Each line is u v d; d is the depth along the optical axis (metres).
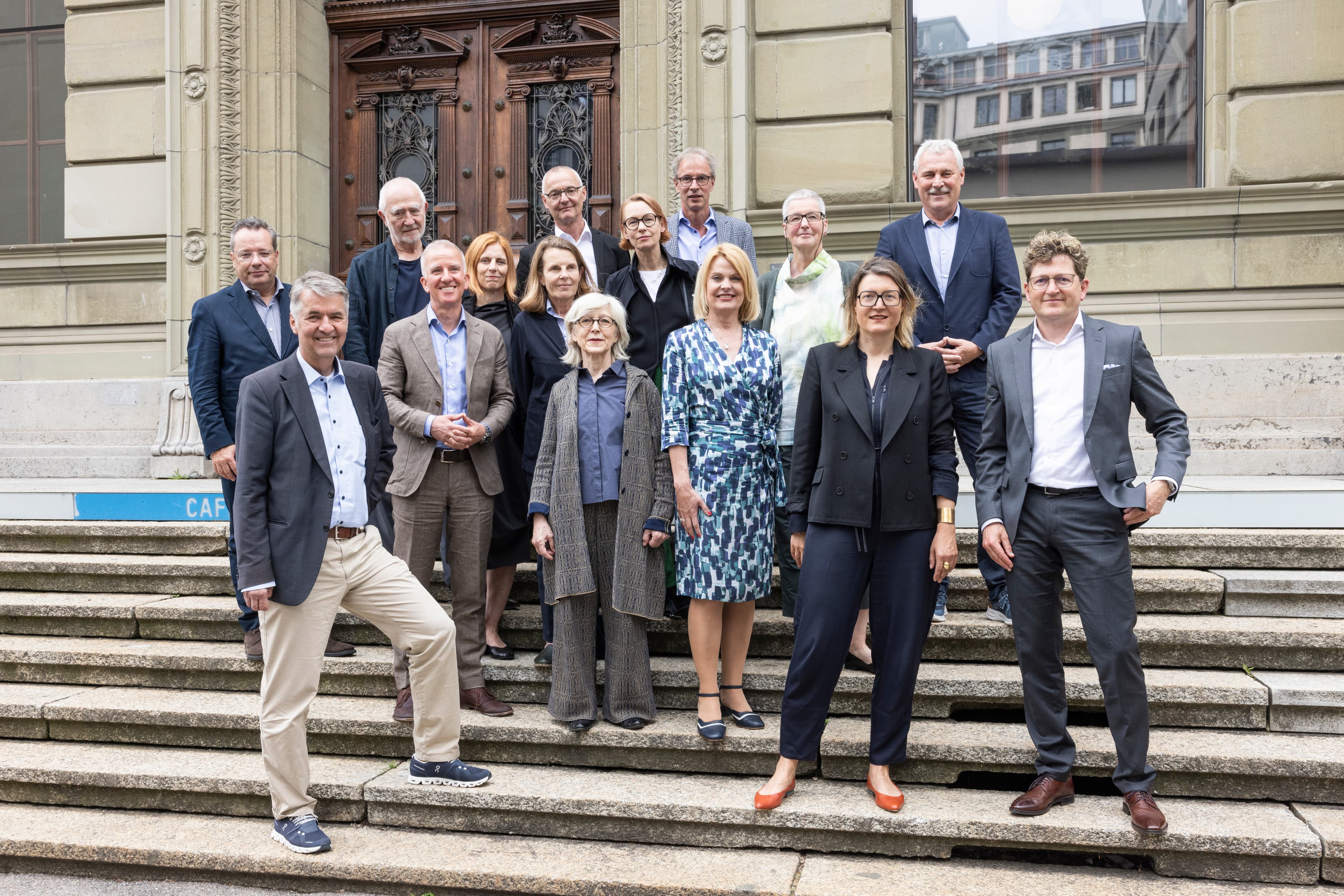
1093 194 6.09
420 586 3.39
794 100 6.26
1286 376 5.63
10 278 7.07
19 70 7.36
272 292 4.23
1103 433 3.05
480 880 3.04
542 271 4.06
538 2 6.71
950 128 6.42
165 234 6.90
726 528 3.47
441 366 3.91
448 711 3.39
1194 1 6.12
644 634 3.63
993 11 6.34
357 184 7.07
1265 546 4.02
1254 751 3.21
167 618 4.36
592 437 3.64
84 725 3.89
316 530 3.15
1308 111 5.73
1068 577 3.36
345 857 3.15
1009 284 3.92
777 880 2.95
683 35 6.10
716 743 3.46
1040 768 3.16
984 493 3.22
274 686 3.19
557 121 6.78
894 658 3.16
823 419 3.24
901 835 3.10
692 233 4.48
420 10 6.89
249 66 6.67
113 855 3.25
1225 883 2.92
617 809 3.24
